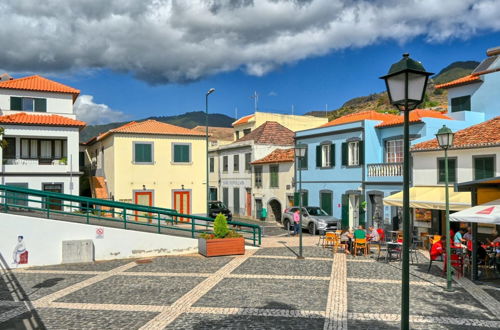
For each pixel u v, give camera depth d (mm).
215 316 10383
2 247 17156
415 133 26156
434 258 15656
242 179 43938
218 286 13445
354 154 29422
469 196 18688
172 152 34938
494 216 12344
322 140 32406
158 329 9469
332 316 10352
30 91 31812
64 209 29781
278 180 38062
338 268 16328
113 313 10680
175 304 11438
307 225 29297
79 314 10633
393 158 28156
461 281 14172
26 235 17516
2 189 17688
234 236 20062
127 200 33312
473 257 14227
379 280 14266
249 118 55344
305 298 11992
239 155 44406
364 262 17625
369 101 139375
